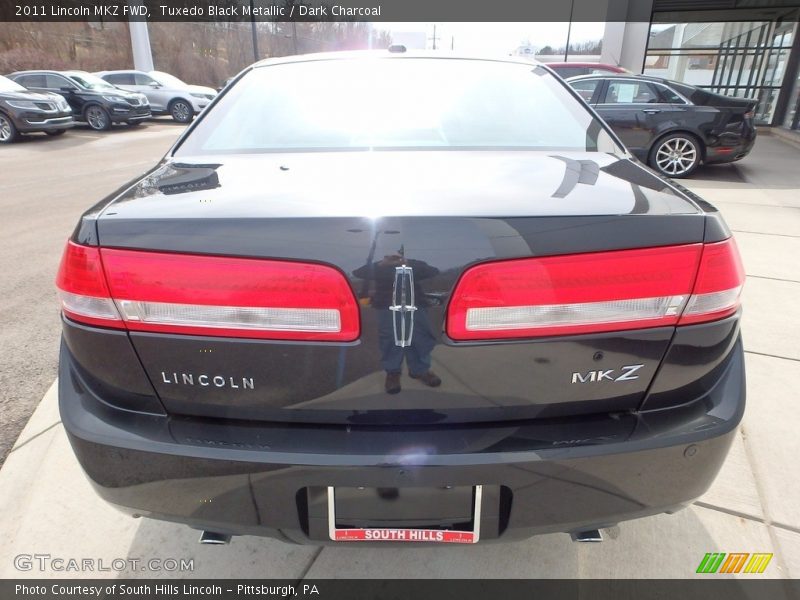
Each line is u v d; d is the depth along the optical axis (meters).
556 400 1.09
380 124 1.70
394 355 1.03
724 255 1.08
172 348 1.06
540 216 1.01
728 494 1.76
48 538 1.61
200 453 1.06
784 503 1.72
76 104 13.76
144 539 1.61
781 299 3.24
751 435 2.03
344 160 1.45
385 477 1.05
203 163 1.48
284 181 1.25
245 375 1.07
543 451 1.05
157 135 13.30
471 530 1.12
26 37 23.03
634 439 1.08
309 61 2.04
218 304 1.03
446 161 1.43
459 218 1.00
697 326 1.09
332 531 1.13
